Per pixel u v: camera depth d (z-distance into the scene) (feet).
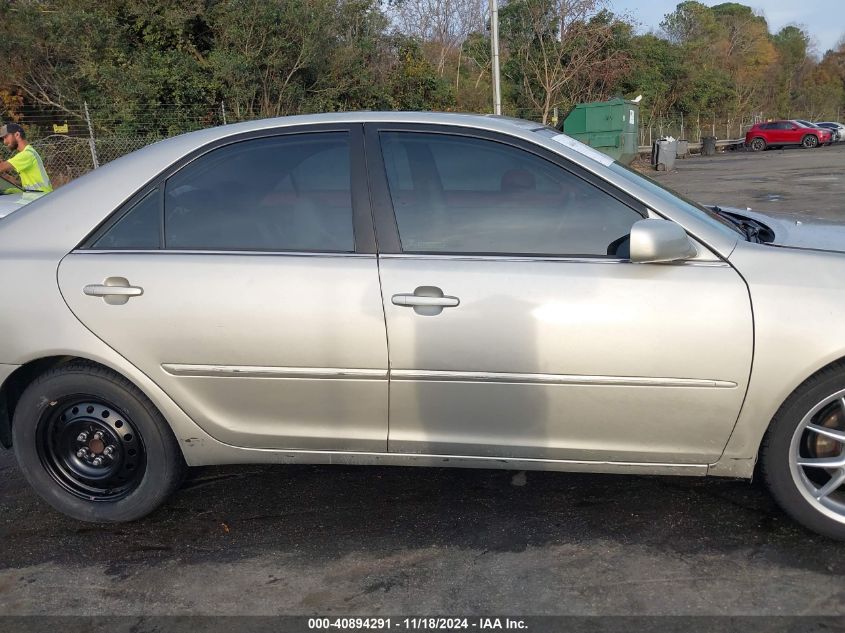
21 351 10.03
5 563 9.98
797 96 217.77
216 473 12.30
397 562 9.66
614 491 11.21
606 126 61.93
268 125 10.41
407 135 10.11
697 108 131.34
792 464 9.36
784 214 12.50
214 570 9.64
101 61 57.82
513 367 9.30
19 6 56.44
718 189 53.31
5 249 10.28
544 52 85.05
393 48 79.41
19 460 10.60
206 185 10.29
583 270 9.27
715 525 10.17
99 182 10.42
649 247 8.79
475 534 10.23
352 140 10.16
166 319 9.78
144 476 10.50
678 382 9.11
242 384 9.91
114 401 10.26
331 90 66.95
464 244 9.65
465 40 109.40
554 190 9.70
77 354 9.96
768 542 9.72
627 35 94.99
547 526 10.34
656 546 9.75
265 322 9.63
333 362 9.61
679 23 145.79
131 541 10.41
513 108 91.71
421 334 9.37
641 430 9.42
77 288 9.93
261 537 10.37
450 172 9.91
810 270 9.02
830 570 9.10
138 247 10.16
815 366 8.80
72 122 58.23
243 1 58.95
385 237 9.75
